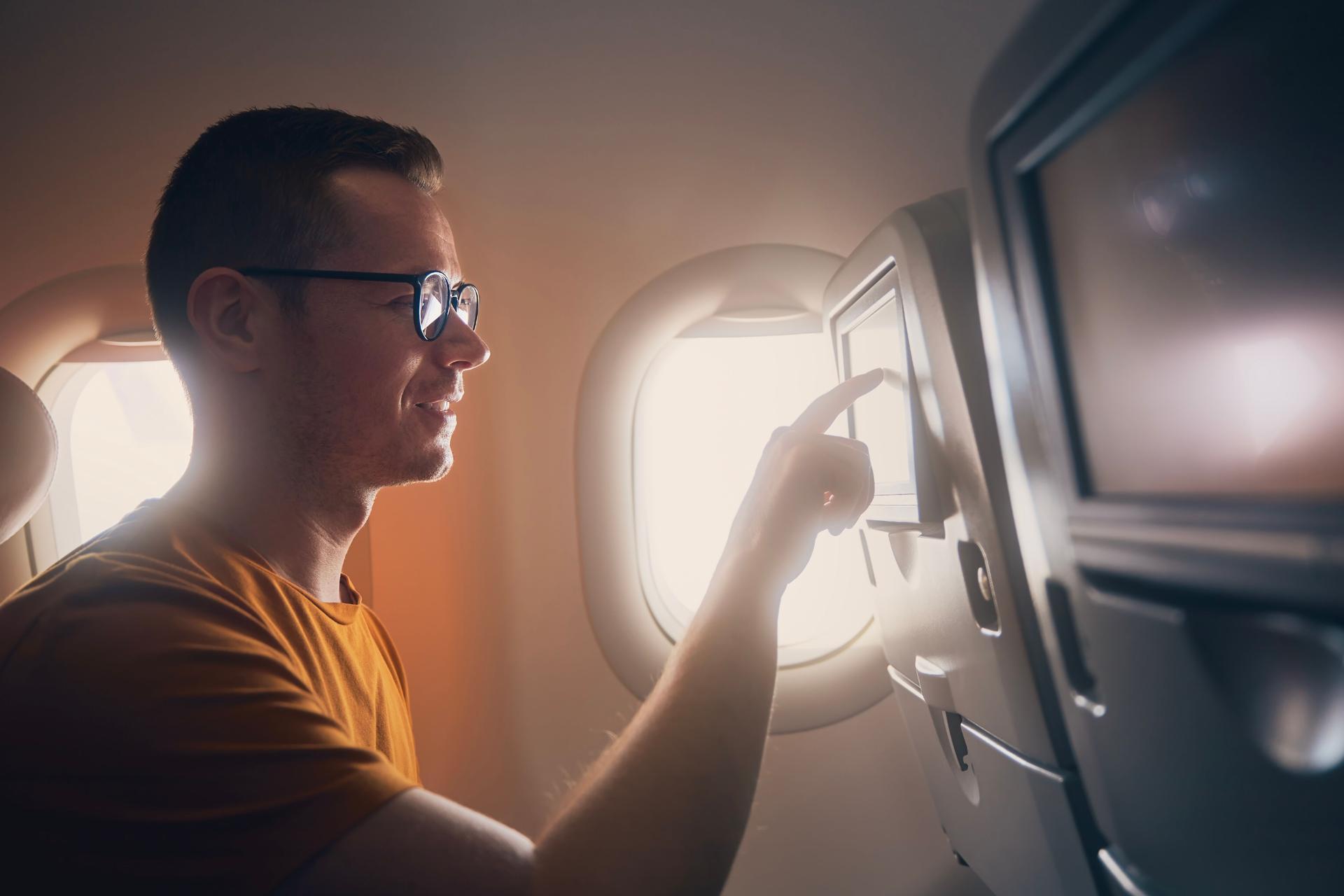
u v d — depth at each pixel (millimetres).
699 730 562
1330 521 343
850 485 767
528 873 500
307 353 828
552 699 1656
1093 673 579
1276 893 475
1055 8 445
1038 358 542
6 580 1710
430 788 1648
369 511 908
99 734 521
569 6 1500
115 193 1597
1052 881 845
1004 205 549
